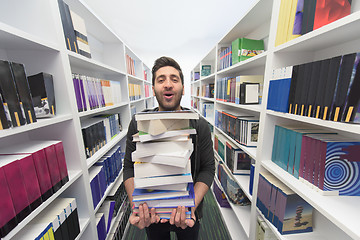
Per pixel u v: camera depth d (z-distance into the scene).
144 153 0.48
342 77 0.46
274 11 0.73
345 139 0.57
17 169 0.48
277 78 0.73
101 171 1.05
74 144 0.80
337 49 0.64
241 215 1.26
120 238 1.26
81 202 0.86
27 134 0.78
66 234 0.68
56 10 0.69
